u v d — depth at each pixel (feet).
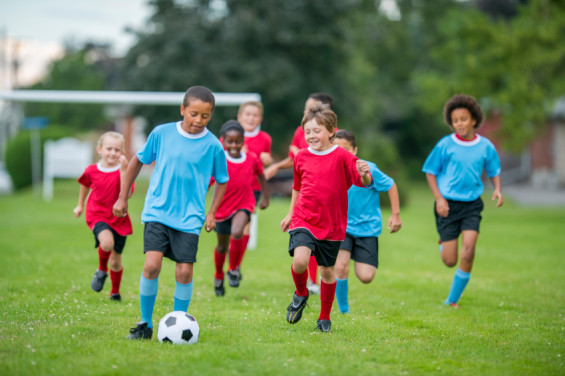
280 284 38.17
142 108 132.77
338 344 23.38
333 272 25.45
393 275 42.63
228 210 33.91
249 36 135.74
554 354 23.07
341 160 24.77
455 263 32.96
